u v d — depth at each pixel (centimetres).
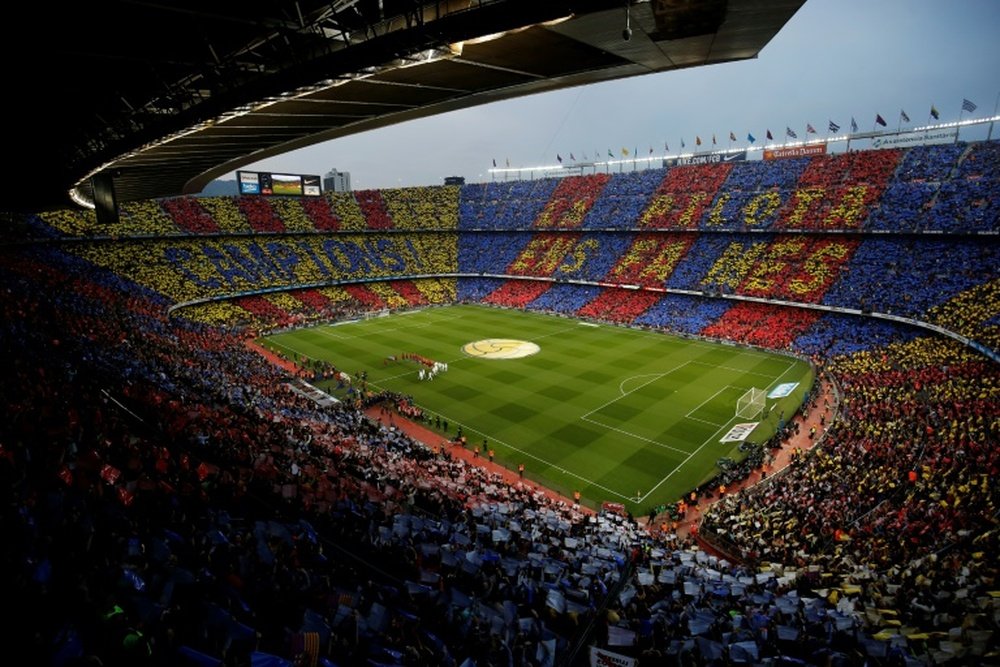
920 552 2083
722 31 1034
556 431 4278
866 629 1487
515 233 10850
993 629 1338
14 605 883
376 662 1023
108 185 2877
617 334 7275
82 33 1070
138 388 2839
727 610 1633
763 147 9456
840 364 5453
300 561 1440
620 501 3341
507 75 1448
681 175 9631
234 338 6562
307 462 2484
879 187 7312
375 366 5912
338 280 9325
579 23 983
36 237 6975
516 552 1973
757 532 2616
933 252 6375
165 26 1130
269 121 2012
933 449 3045
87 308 4862
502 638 1247
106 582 1016
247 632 968
